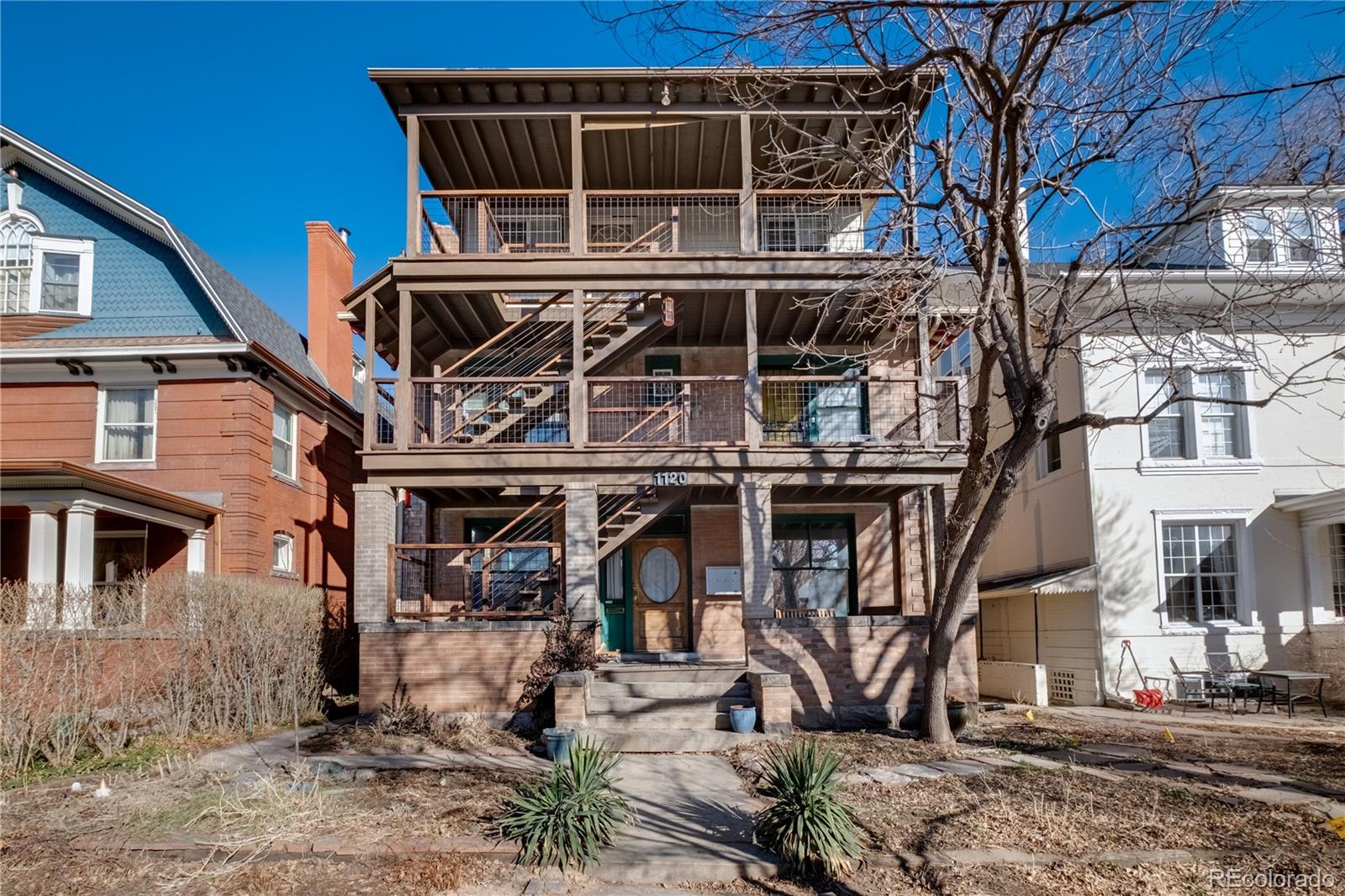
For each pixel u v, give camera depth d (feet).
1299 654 51.57
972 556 34.88
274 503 55.98
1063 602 55.42
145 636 37.70
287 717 43.11
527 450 44.06
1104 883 21.02
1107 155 31.19
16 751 31.68
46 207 55.72
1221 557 53.16
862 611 52.16
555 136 48.08
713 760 33.96
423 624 41.73
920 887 21.11
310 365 64.80
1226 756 33.55
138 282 55.11
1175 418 54.08
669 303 44.80
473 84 44.21
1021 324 32.32
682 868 21.95
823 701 41.55
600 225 53.88
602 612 53.21
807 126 46.50
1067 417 55.77
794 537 53.67
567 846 22.30
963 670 42.19
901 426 47.37
